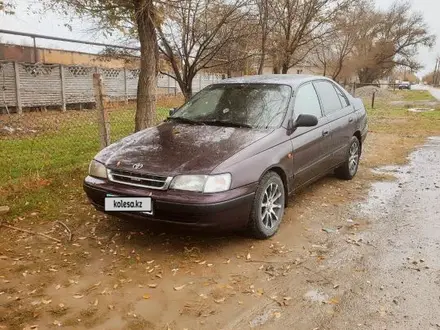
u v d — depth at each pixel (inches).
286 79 208.4
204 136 169.8
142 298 125.4
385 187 237.6
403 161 305.4
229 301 123.6
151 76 261.7
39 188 222.7
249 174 151.6
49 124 442.6
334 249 157.5
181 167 146.3
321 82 226.5
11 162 287.4
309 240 165.5
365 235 170.2
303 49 455.8
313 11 403.5
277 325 112.3
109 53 334.3
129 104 605.9
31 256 153.0
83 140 362.6
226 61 341.4
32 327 112.0
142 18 242.7
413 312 117.0
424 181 249.3
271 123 178.4
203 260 148.2
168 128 185.0
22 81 510.9
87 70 589.0
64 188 226.1
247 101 192.5
